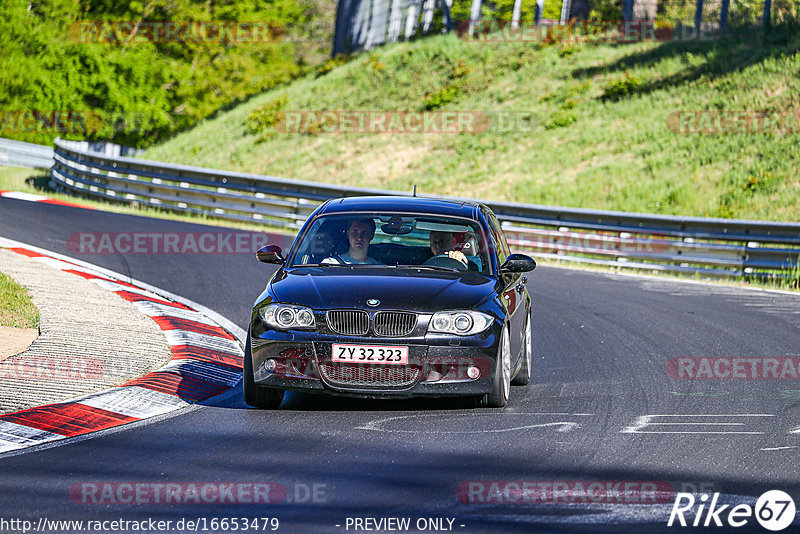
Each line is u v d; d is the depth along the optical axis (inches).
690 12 6082.7
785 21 5634.8
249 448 864.3
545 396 1149.1
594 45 6181.1
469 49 6520.7
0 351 1210.0
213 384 1176.2
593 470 806.5
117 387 1092.5
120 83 6535.4
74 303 1561.3
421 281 1067.3
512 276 1173.7
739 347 1540.4
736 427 994.1
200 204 3356.3
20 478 755.4
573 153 4808.1
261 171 5561.0
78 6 6683.1
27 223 2650.1
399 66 6550.2
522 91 5762.8
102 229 2694.4
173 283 1968.5
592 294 2176.4
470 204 1272.1
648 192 4200.3
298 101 6510.8
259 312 1040.2
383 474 781.3
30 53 6299.2
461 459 833.5
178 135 6968.5
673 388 1212.5
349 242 1153.4
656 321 1803.6
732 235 2682.1
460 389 1016.9
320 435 919.7
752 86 4940.9
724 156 4372.5
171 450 855.1
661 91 5196.9
